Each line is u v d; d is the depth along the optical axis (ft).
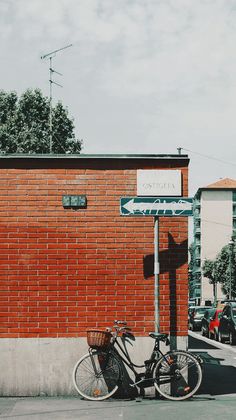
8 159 31.94
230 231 383.04
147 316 31.40
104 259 31.68
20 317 31.27
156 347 30.27
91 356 30.55
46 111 155.12
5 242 31.65
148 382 30.35
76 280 31.53
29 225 31.76
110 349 30.55
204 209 385.29
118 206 31.96
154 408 27.94
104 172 32.09
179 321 31.32
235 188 384.47
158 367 30.14
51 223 31.81
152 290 31.58
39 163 32.04
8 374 31.01
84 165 32.12
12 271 31.50
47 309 31.32
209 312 103.45
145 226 31.91
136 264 31.71
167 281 31.55
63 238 31.73
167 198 31.68
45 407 28.19
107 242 31.78
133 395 30.73
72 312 31.35
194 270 389.60
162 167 32.22
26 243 31.68
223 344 81.30
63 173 32.01
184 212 31.63
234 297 242.58
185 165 32.27
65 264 31.63
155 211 31.58
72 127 155.94
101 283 31.55
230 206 384.27
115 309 31.42
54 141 152.97
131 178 32.12
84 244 31.73
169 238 31.78
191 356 30.12
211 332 94.38
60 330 31.27
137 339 31.19
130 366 30.71
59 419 25.72
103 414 26.66
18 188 31.89
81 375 30.63
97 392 30.32
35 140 148.36
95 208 31.94
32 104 154.40
